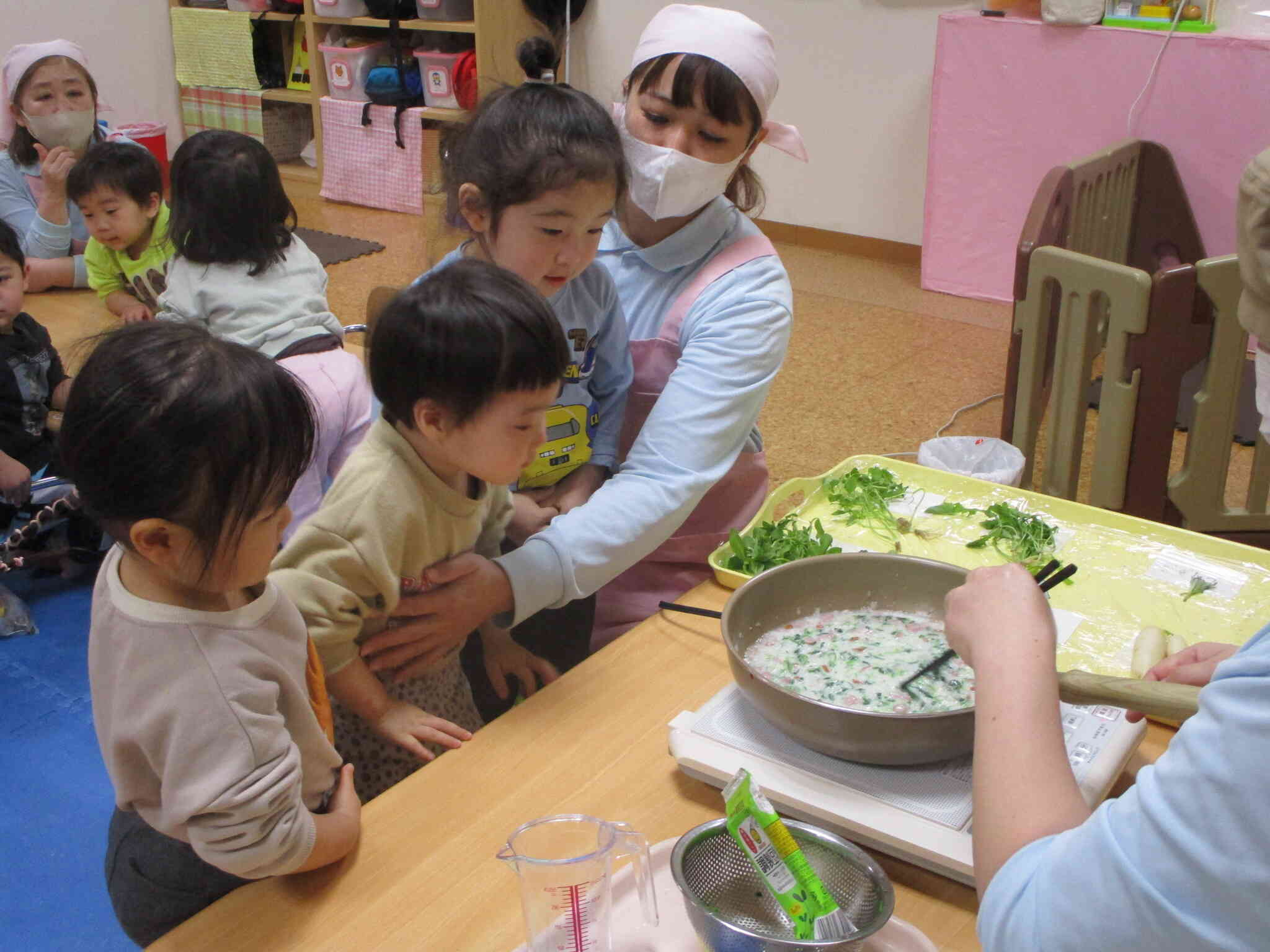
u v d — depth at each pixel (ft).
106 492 2.63
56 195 9.61
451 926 2.86
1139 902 1.85
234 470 2.62
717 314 4.89
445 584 3.96
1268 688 1.77
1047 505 5.08
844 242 16.01
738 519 5.49
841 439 10.52
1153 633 3.92
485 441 3.50
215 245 6.95
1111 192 11.25
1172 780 1.87
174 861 3.30
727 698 3.55
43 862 6.16
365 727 4.19
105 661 2.88
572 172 4.17
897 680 3.45
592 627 5.50
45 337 8.58
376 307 4.17
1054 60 12.42
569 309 4.87
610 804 3.28
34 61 9.89
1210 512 7.18
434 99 17.67
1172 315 6.72
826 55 15.06
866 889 2.71
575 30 17.10
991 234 13.75
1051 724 2.38
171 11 19.52
